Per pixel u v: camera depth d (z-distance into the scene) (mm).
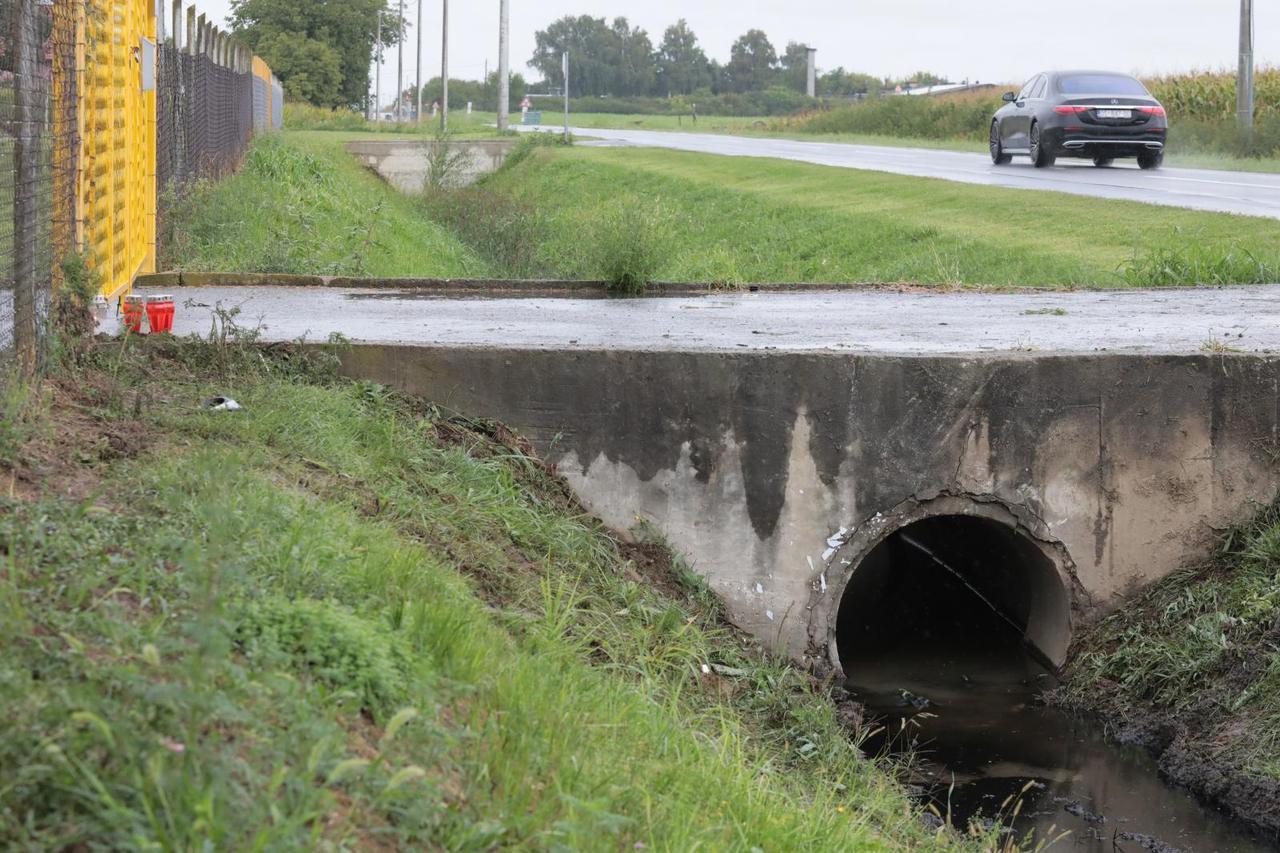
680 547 8789
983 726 8555
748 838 4852
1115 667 8766
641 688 6293
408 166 38906
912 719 8664
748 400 8719
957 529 11367
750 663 8211
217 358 8305
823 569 8844
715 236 25547
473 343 8828
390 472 7410
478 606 5895
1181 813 7332
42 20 6895
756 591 8844
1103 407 8930
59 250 7656
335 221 20469
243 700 3738
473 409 8695
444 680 4680
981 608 11125
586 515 8641
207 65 19797
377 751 3971
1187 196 21547
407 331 9734
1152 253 15453
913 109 61406
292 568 4938
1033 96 29281
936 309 12078
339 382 8602
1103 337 9992
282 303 11688
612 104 147625
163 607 4191
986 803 7426
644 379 8695
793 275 20594
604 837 4121
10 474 5250
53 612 3932
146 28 12625
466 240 27812
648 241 13656
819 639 8852
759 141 54531
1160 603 8922
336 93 84250
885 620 10922
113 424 6512
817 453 8781
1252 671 7879
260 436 7016
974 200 22031
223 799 3197
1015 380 8844
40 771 3127
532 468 8539
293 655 4254
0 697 3336
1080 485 8984
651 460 8734
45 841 3008
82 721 3299
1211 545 9062
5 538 4445
